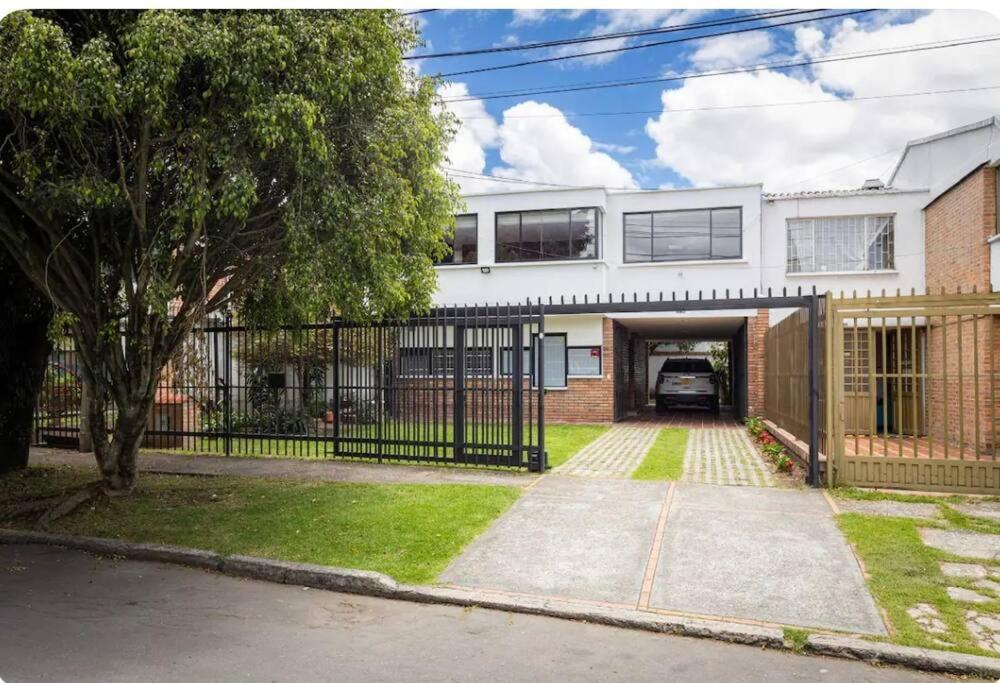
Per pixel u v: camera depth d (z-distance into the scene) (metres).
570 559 6.16
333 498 8.20
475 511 7.55
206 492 8.63
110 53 5.65
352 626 4.96
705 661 4.41
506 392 10.72
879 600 5.16
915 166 16.75
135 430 8.37
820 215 17.25
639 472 9.84
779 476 9.46
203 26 5.73
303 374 11.89
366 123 7.18
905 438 12.49
